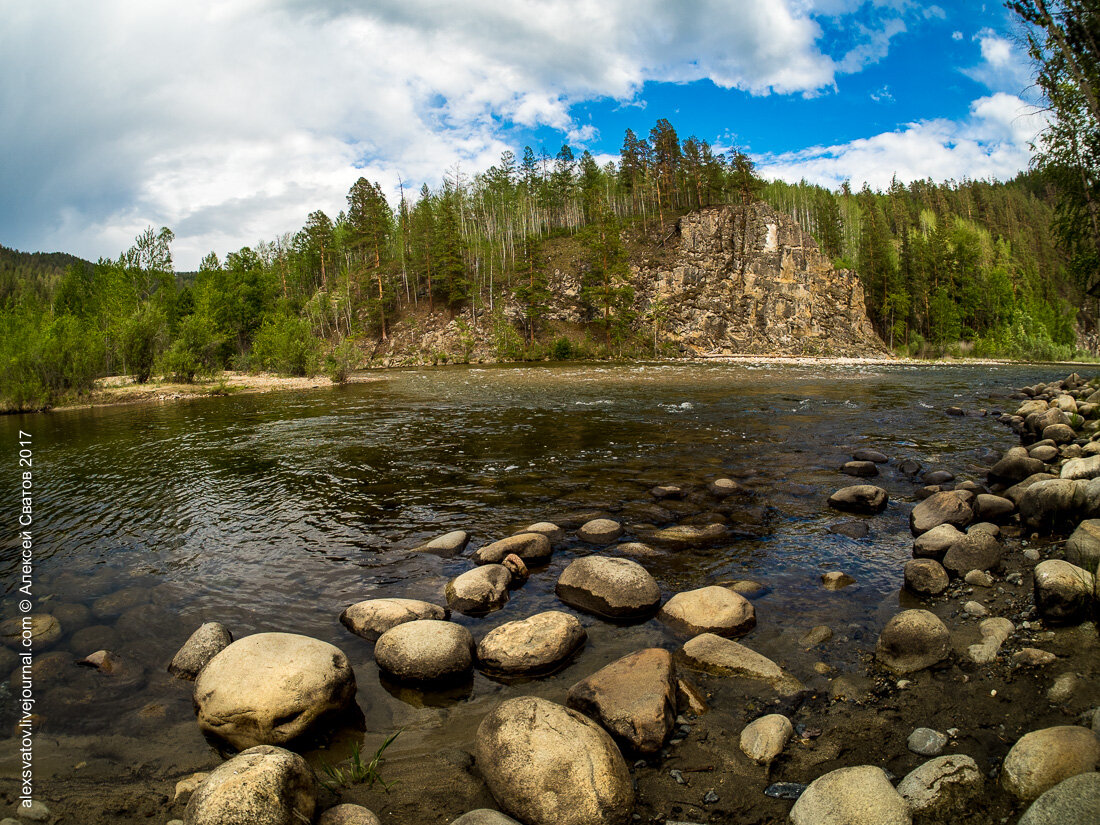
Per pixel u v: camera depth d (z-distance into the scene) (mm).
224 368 47875
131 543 7438
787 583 5746
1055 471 8234
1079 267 22047
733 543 6883
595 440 13820
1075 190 20828
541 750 2963
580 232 79312
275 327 42562
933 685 3816
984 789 2766
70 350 27578
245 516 8555
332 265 92875
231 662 3846
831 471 10234
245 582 6129
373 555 6820
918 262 80125
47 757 3514
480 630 4984
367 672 4398
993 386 27016
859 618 4957
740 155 83875
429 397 25781
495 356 67750
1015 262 96062
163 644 4883
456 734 3650
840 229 97062
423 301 79375
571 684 4156
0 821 2945
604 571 5449
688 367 47594
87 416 22594
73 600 5734
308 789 2871
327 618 5297
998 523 6805
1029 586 5102
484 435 14977
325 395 28281
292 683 3670
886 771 3061
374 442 14344
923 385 27875
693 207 92688
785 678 4020
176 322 47000
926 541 6070
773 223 77375
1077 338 81688
